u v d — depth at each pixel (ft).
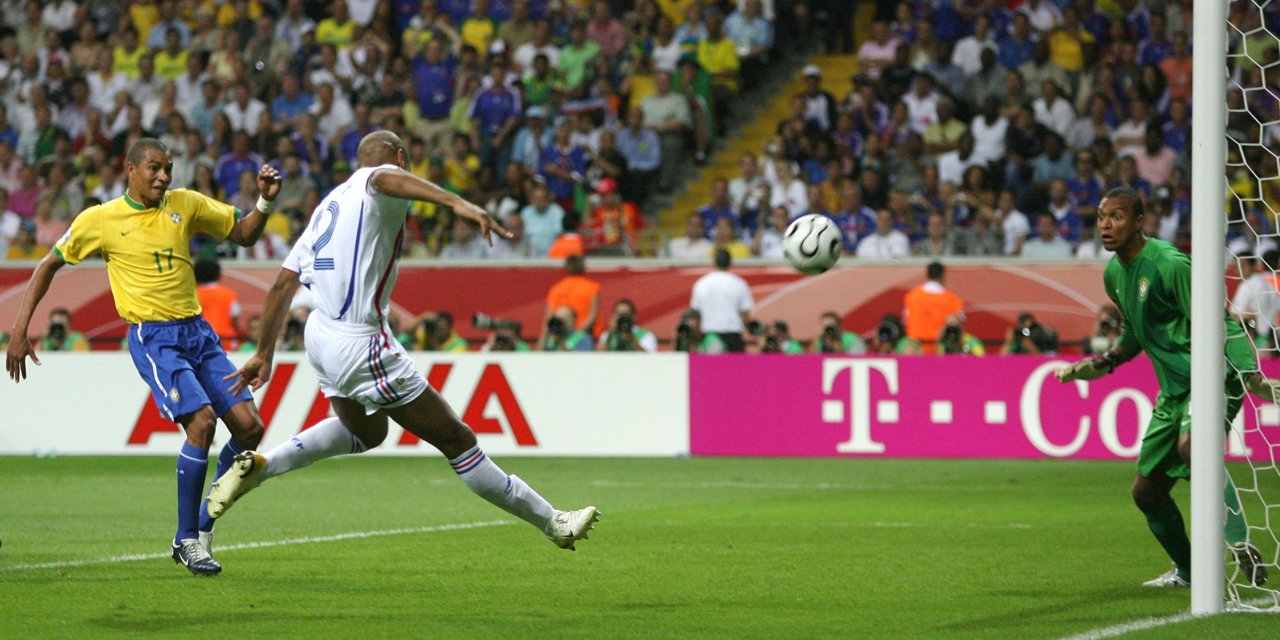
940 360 94.27
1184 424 40.11
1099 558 49.49
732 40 147.43
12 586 41.55
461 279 120.88
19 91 152.46
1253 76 121.70
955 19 138.92
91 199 136.87
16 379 43.55
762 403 96.43
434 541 53.78
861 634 34.35
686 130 135.13
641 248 122.83
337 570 45.62
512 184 127.03
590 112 136.36
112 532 56.59
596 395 97.40
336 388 40.45
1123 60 134.00
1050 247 115.24
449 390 98.27
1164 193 119.34
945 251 116.78
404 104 139.54
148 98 148.25
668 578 44.16
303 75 146.10
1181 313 41.04
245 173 130.00
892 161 128.47
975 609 38.29
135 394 99.66
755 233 124.57
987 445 93.40
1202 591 37.24
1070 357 92.58
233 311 111.86
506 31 148.25
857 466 92.53
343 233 39.45
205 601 38.99
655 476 85.81
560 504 69.72
